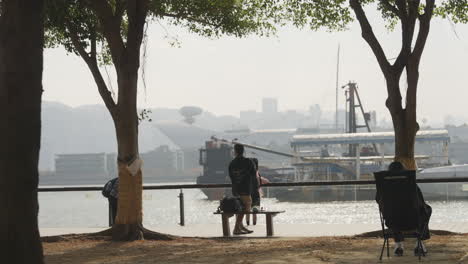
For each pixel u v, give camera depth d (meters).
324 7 13.44
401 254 8.99
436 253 9.27
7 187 5.54
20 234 5.57
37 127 5.69
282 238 12.85
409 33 12.24
